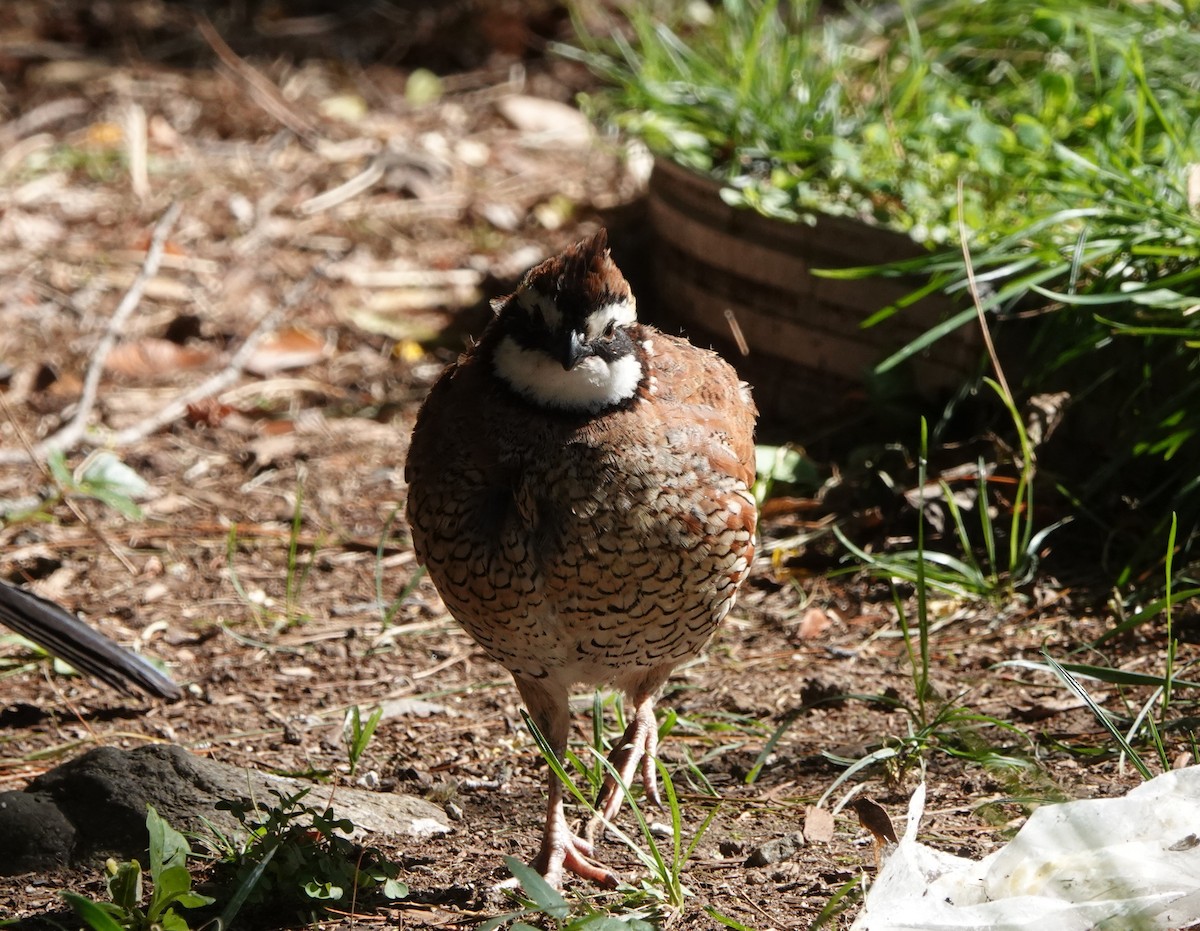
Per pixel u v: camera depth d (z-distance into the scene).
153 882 6.04
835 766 7.75
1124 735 7.59
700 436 6.93
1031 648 8.92
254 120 18.20
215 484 11.94
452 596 7.06
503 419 6.85
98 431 12.58
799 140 12.27
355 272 15.03
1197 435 9.82
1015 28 13.65
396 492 11.74
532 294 6.86
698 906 6.28
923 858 5.96
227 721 8.76
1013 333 10.71
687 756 7.75
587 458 6.70
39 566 10.72
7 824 6.78
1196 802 5.92
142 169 16.78
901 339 11.27
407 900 6.47
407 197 16.66
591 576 6.73
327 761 8.20
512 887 6.53
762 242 11.88
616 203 16.23
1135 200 10.42
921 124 12.19
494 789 7.85
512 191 16.66
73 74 19.16
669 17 18.25
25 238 15.59
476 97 19.02
